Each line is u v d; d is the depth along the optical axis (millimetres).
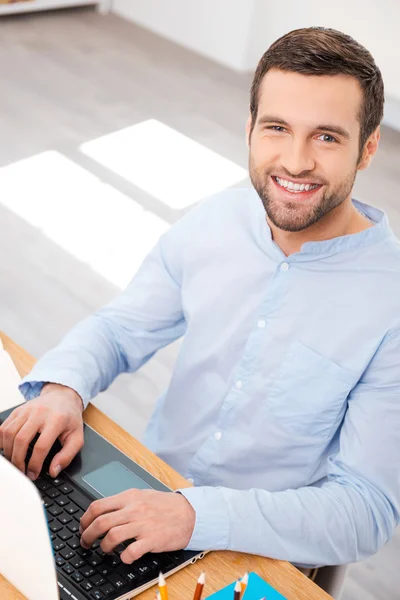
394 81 5168
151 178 4395
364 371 1535
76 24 6047
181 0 5875
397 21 5008
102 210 4062
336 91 1382
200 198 4293
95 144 4629
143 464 1471
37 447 1401
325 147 1411
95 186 4242
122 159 4523
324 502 1414
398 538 2693
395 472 1472
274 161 1441
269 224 1606
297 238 1563
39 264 3637
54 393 1535
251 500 1369
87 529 1259
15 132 4602
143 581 1233
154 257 1779
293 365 1569
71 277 3598
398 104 5262
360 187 4574
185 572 1279
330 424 1565
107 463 1436
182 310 1789
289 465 1608
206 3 5746
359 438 1486
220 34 5750
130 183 4316
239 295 1642
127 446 1502
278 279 1594
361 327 1532
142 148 4660
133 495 1316
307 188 1443
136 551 1243
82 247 3785
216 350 1659
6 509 1105
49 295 3482
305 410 1566
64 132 4691
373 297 1538
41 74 5270
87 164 4426
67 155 4480
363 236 1551
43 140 4578
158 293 1773
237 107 5297
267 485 1630
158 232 3973
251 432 1616
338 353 1540
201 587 1113
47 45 5668
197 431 1705
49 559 1078
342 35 1403
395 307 1526
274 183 1464
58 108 4922
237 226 1663
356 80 1390
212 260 1682
